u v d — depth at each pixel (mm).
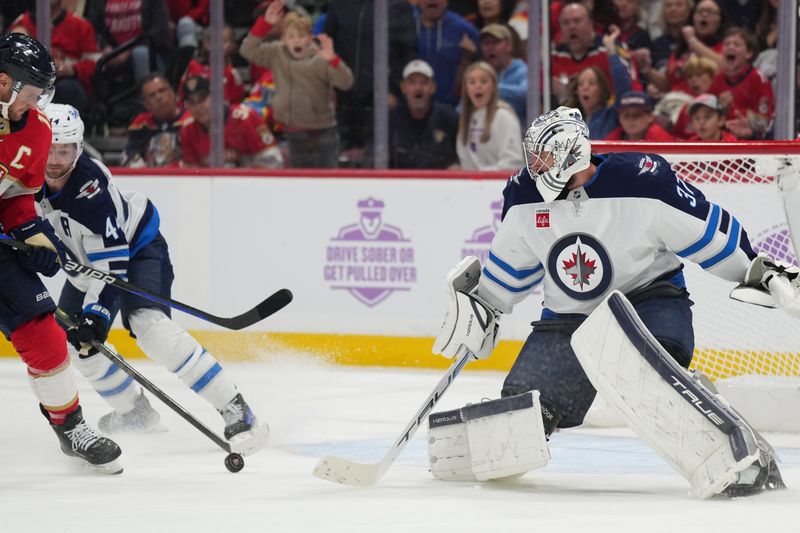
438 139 24578
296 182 22578
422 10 24234
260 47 25203
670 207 10500
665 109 24141
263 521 8711
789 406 14891
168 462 12516
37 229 11461
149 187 23234
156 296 12102
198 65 25531
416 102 24516
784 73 23094
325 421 15859
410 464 12477
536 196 10875
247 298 22844
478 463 10648
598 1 23844
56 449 13367
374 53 24516
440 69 24359
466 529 8258
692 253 10695
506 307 11422
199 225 23016
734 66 23703
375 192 22219
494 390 18922
